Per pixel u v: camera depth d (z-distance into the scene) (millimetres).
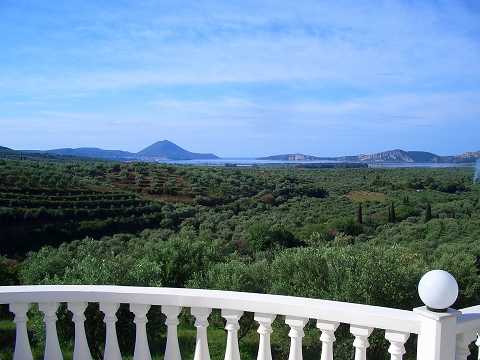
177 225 37844
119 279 6215
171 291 2006
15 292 2039
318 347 6289
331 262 7727
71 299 2043
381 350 5996
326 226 35031
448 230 30062
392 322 1627
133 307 2037
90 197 40438
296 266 8398
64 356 5102
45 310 2080
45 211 32469
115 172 53844
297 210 46125
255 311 1890
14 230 29469
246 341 7816
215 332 7547
